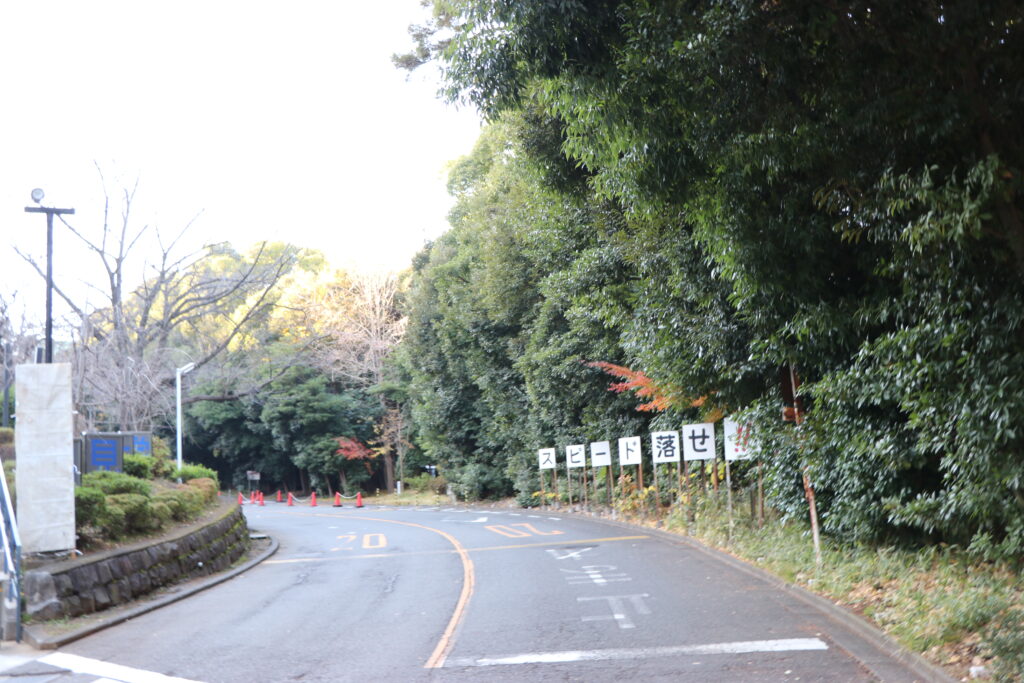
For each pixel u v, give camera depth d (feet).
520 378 130.72
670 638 31.24
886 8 27.86
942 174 29.07
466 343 141.08
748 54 30.22
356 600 44.42
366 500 187.83
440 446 157.89
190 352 150.51
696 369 52.16
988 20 26.17
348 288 195.11
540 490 124.06
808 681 24.49
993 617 26.61
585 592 43.01
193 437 217.36
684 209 42.45
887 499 39.52
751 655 28.02
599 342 87.04
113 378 111.34
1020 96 26.48
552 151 58.18
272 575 59.47
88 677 28.66
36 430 43.50
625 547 63.67
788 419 47.34
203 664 30.19
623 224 68.13
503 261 113.80
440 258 151.33
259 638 34.86
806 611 35.68
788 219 36.47
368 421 196.44
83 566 42.01
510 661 28.68
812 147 30.94
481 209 117.50
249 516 138.21
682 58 31.14
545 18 33.63
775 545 51.03
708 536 62.18
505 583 47.42
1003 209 26.35
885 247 35.45
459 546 70.54
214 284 142.51
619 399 98.89
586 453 112.98
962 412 29.76
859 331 36.99
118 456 71.82
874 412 39.55
